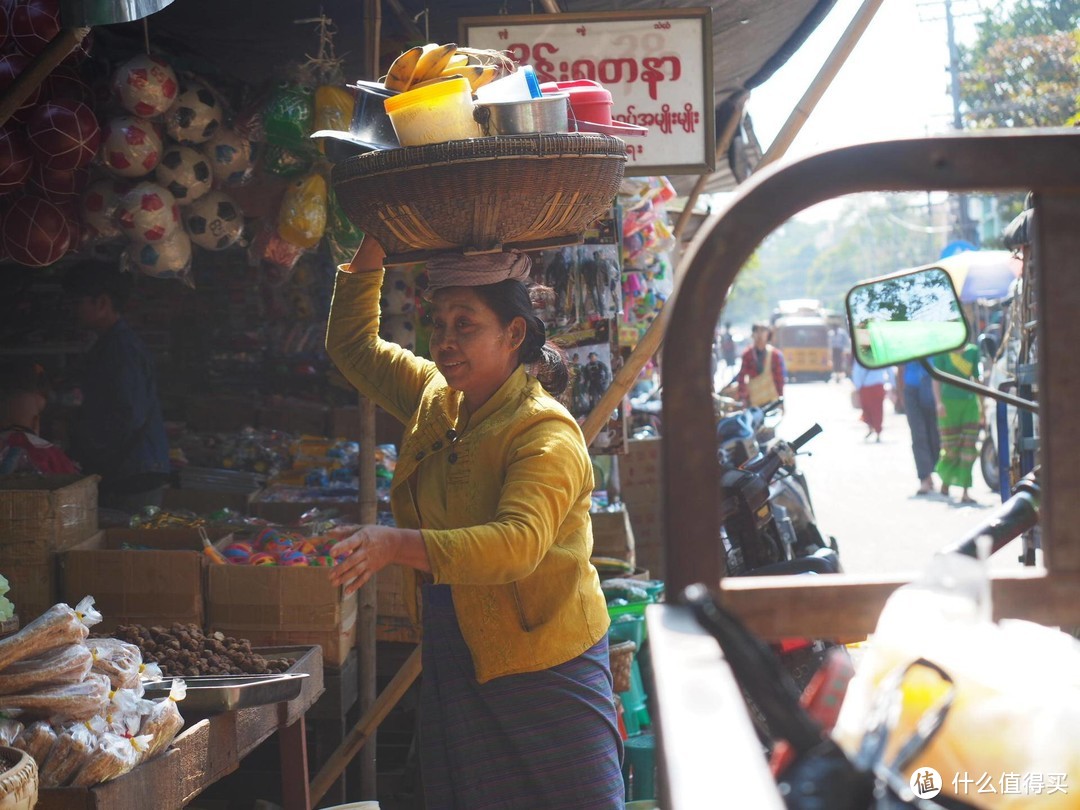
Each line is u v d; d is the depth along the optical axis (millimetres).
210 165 4633
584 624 2760
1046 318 1299
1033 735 1151
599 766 2738
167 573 4086
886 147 1252
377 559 2379
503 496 2605
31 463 4793
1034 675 1181
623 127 3145
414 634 4664
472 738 2744
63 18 3115
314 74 4660
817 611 1369
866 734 1057
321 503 5840
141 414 5309
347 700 4242
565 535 2768
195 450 7254
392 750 4719
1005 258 9805
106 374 5289
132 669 2729
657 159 4535
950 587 1219
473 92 2857
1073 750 1139
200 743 2742
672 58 4512
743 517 4832
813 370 42688
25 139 4008
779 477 5484
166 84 4359
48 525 4066
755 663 1004
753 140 8617
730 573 4844
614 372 4586
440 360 2791
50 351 7309
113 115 4406
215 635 3387
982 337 12812
